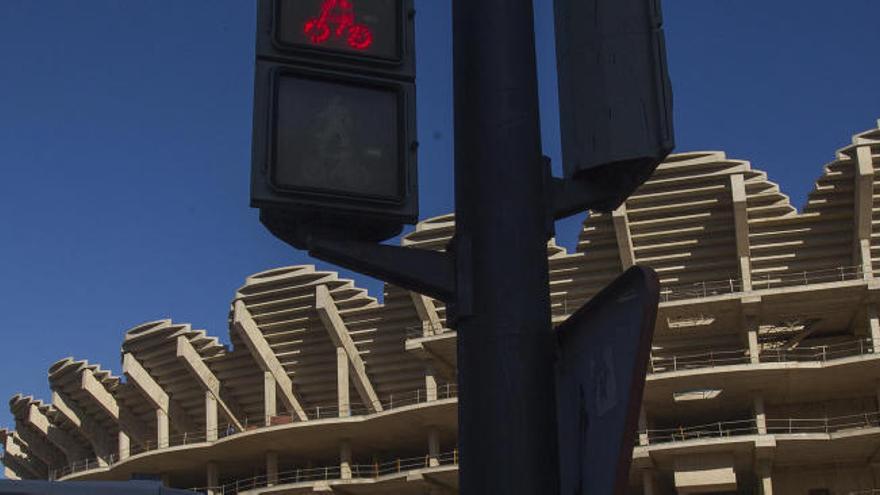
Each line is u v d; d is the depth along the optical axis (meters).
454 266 3.46
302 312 56.31
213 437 59.09
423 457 54.16
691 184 48.72
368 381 56.50
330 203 3.52
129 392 63.94
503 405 3.19
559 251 51.16
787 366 46.06
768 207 48.56
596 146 3.49
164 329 59.62
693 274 50.66
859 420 49.91
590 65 3.57
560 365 3.20
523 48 3.60
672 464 48.19
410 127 3.66
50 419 72.50
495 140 3.48
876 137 47.31
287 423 55.91
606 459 2.78
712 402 49.47
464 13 3.68
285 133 3.54
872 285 46.25
